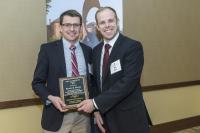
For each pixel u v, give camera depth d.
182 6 4.51
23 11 3.05
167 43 4.37
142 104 2.54
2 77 2.97
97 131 2.71
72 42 2.59
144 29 4.08
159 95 4.38
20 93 3.09
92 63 2.65
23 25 3.05
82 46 2.69
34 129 3.22
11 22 2.98
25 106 3.14
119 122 2.48
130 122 2.47
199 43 4.78
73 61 2.58
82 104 2.45
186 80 4.68
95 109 2.46
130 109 2.47
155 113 4.36
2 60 2.96
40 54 2.56
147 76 4.17
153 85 4.25
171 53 4.43
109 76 2.46
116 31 2.50
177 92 4.62
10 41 2.99
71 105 2.49
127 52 2.42
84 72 2.63
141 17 4.04
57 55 2.54
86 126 2.69
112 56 2.46
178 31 4.49
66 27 2.55
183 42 4.57
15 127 3.10
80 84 2.53
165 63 4.37
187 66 4.66
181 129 4.71
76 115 2.60
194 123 4.89
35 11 3.11
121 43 2.47
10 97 3.04
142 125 2.48
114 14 2.49
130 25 3.92
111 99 2.38
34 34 3.12
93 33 3.42
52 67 2.53
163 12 4.29
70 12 2.57
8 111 3.04
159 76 4.32
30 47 3.11
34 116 3.21
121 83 2.39
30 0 3.08
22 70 3.08
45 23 3.17
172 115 4.59
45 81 2.57
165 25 4.32
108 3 3.58
